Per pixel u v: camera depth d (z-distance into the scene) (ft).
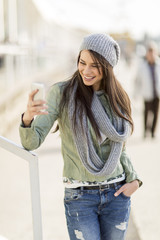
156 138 25.39
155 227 11.56
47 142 23.53
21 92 31.78
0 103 22.27
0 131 22.36
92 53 6.17
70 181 6.50
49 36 62.39
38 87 5.44
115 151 6.44
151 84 24.39
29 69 37.91
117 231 6.81
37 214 6.11
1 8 24.98
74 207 6.52
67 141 6.49
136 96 25.09
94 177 6.44
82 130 6.21
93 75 6.28
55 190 14.80
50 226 11.62
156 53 24.47
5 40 26.43
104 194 6.55
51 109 6.33
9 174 16.53
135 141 24.35
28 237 10.77
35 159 5.93
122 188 6.70
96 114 6.32
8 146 5.90
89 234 6.48
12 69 28.71
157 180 16.20
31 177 5.99
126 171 6.98
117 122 6.60
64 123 6.41
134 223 11.82
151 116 25.17
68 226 6.68
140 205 13.38
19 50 31.96
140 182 7.02
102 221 6.86
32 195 6.05
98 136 6.34
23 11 34.09
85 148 6.27
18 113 28.99
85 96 6.32
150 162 19.13
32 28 40.65
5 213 12.37
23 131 5.76
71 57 76.54
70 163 6.54
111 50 6.31
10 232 11.02
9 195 14.05
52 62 65.77
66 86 6.42
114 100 6.49
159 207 13.21
